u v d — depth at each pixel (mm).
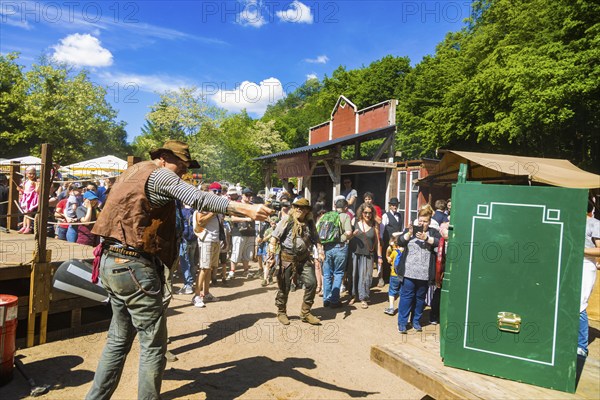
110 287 2615
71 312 4734
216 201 2508
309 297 5648
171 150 3100
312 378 3893
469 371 2084
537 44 18484
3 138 31688
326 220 6613
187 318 5641
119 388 3490
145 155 33875
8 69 34938
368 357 4484
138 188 2590
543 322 1976
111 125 32969
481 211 2119
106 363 2709
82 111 30062
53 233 8594
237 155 32844
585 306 4250
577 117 16703
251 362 4227
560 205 1998
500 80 18344
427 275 5270
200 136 32875
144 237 2586
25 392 3365
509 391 1881
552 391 1902
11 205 8500
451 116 23672
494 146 23000
